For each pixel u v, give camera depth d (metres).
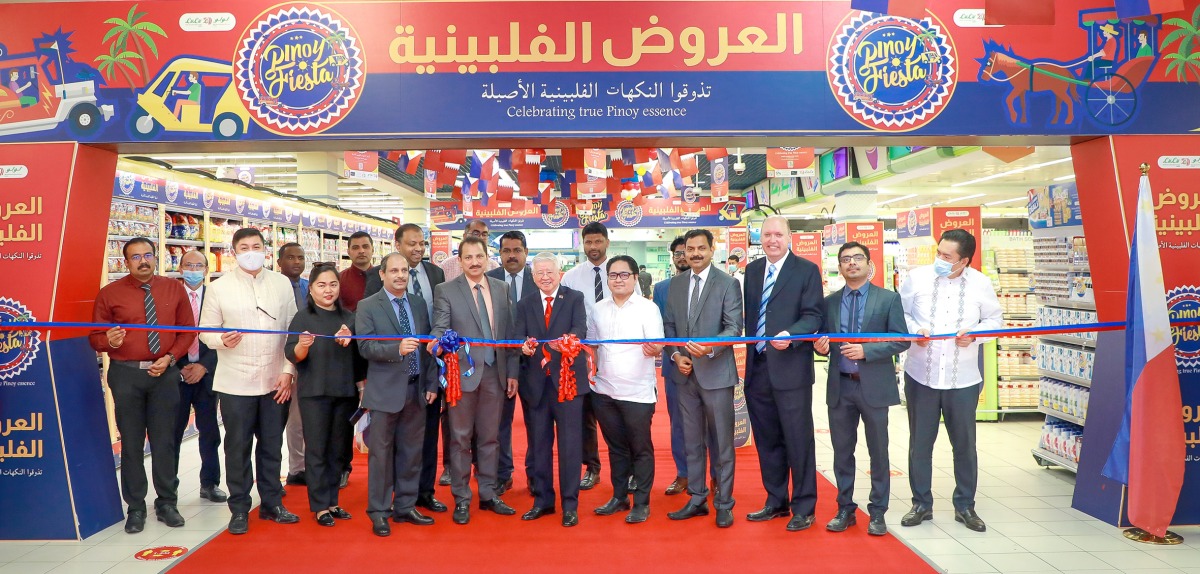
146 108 3.79
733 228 10.55
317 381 3.83
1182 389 3.79
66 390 3.79
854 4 3.25
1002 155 5.40
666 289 4.90
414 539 3.65
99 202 3.98
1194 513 3.77
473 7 3.84
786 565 3.27
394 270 3.79
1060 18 3.83
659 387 9.75
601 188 10.83
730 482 3.83
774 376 3.73
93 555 3.50
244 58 3.80
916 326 3.99
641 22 3.84
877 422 3.64
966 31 3.83
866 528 3.79
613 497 4.14
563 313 3.94
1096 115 3.81
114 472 4.04
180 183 6.39
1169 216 3.80
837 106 3.83
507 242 4.78
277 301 4.01
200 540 3.70
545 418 3.95
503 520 3.96
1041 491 4.55
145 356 3.85
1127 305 3.50
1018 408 6.93
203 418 4.46
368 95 3.81
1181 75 3.83
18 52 3.80
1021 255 7.38
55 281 3.75
